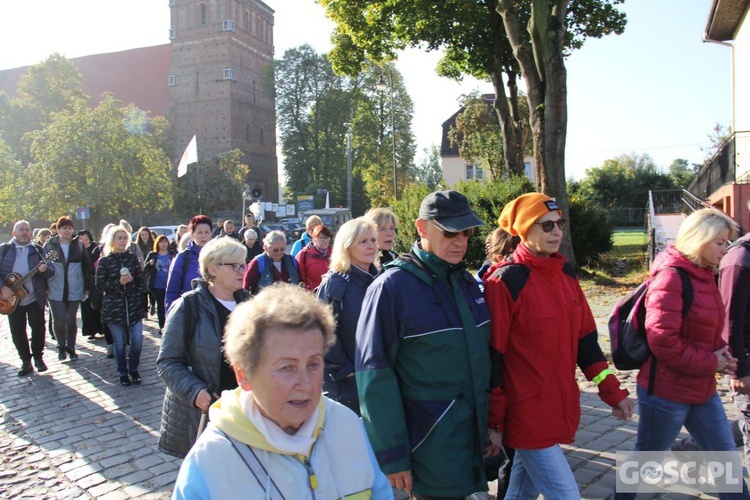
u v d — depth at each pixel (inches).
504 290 111.7
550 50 567.2
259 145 2970.0
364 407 104.3
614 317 137.6
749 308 133.7
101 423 233.6
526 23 849.5
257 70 2962.6
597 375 121.1
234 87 2758.4
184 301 139.1
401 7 800.3
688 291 124.6
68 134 1477.6
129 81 3004.4
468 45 884.6
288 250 848.9
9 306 299.4
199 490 62.2
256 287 256.1
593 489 161.5
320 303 69.3
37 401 265.3
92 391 280.5
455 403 104.3
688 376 127.3
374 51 916.6
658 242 591.5
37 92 2220.7
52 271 319.3
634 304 134.5
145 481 179.0
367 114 2573.8
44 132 1517.0
